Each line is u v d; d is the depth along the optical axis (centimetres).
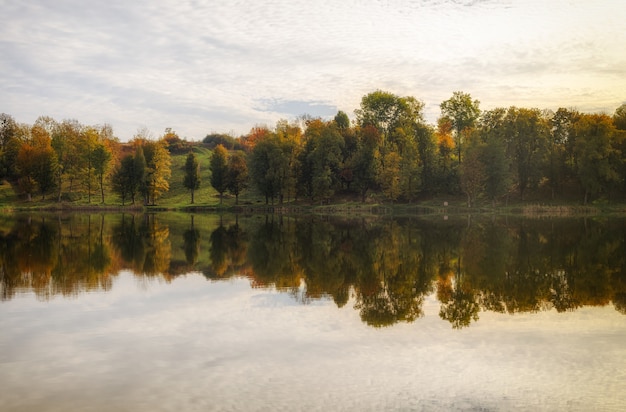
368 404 1230
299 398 1267
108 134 15588
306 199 11862
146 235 5578
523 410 1198
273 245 4622
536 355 1577
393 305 2283
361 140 11588
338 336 1798
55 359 1573
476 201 10369
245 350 1647
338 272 3180
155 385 1362
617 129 10112
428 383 1359
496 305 2272
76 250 4234
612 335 1781
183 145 17888
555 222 7219
